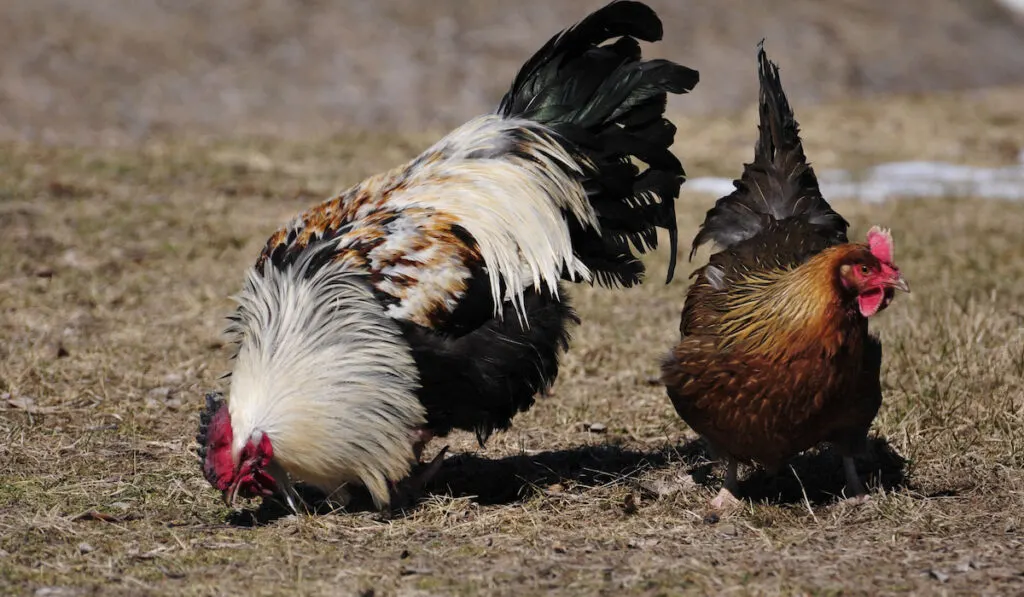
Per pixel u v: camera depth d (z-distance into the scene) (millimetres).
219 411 17156
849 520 18172
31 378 24938
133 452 21344
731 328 17250
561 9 74375
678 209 43344
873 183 49375
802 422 17234
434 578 15688
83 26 66438
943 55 78125
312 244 18375
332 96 63062
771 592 15000
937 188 48375
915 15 84000
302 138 56312
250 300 17969
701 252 38219
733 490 19219
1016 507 18281
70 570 15898
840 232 20578
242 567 16141
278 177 47500
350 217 18938
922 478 19969
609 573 15852
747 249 19719
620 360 27703
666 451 22062
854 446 18359
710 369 17375
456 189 19391
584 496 19516
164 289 32969
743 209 20906
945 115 64500
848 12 82938
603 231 21141
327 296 17562
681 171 21141
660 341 28984
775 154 21047
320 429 17188
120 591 15203
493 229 18969
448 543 17219
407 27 71000
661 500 19312
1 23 65062
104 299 31531
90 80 61000
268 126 58719
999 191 48125
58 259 35062
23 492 19047
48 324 29328
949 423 22062
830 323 16453
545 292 19344
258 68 64938
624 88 20766
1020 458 20281
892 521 17969
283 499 19172
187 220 40031
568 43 21016
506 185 19625
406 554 16641
